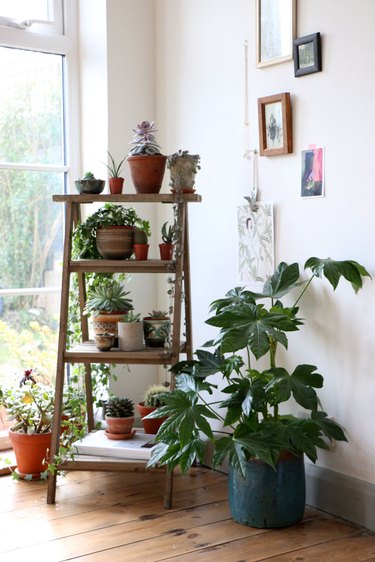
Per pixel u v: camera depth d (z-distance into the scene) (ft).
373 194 9.80
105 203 12.43
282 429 9.79
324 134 10.43
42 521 10.30
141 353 10.78
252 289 11.69
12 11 12.98
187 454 9.78
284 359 11.26
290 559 9.18
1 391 12.01
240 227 11.84
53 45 13.19
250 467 10.05
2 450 13.07
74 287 12.59
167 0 13.07
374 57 9.70
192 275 12.87
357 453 10.29
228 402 9.94
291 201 10.98
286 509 10.07
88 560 9.15
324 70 10.37
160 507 10.78
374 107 9.73
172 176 10.85
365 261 9.96
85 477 12.00
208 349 12.62
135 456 11.07
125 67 13.12
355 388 10.24
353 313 10.19
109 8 12.88
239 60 11.71
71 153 13.53
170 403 9.87
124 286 13.29
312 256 10.71
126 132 13.20
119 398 11.86
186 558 9.21
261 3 11.22
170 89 13.14
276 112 11.05
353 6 9.91
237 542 9.65
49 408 11.98
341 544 9.62
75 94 13.50
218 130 12.19
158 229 13.60
